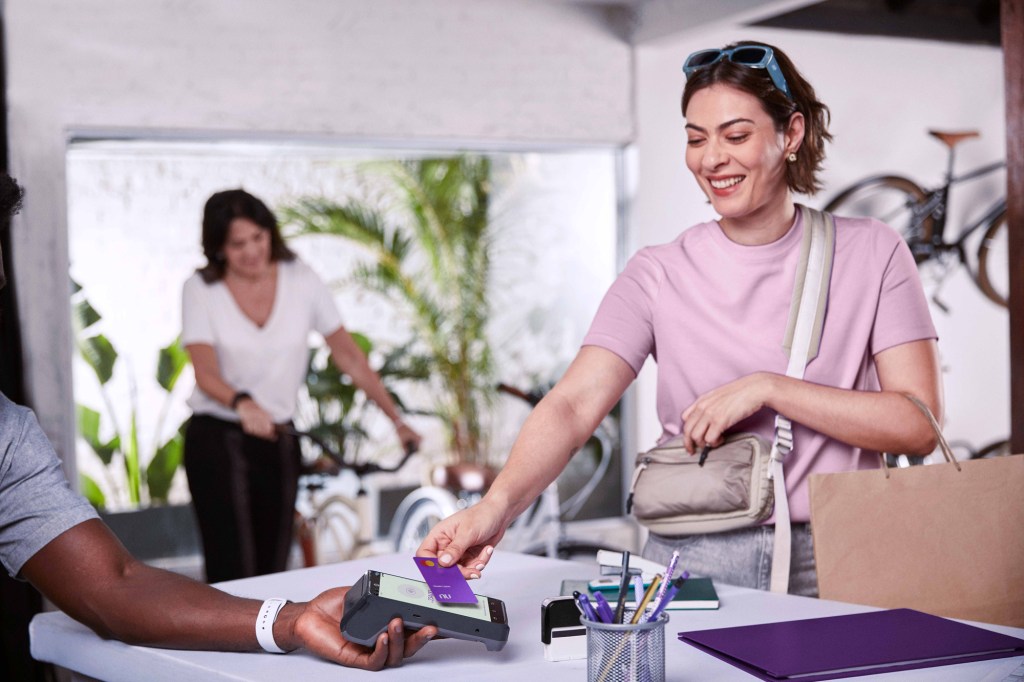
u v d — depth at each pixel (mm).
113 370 5836
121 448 5824
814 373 1932
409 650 1350
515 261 6000
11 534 1550
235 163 6055
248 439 3953
